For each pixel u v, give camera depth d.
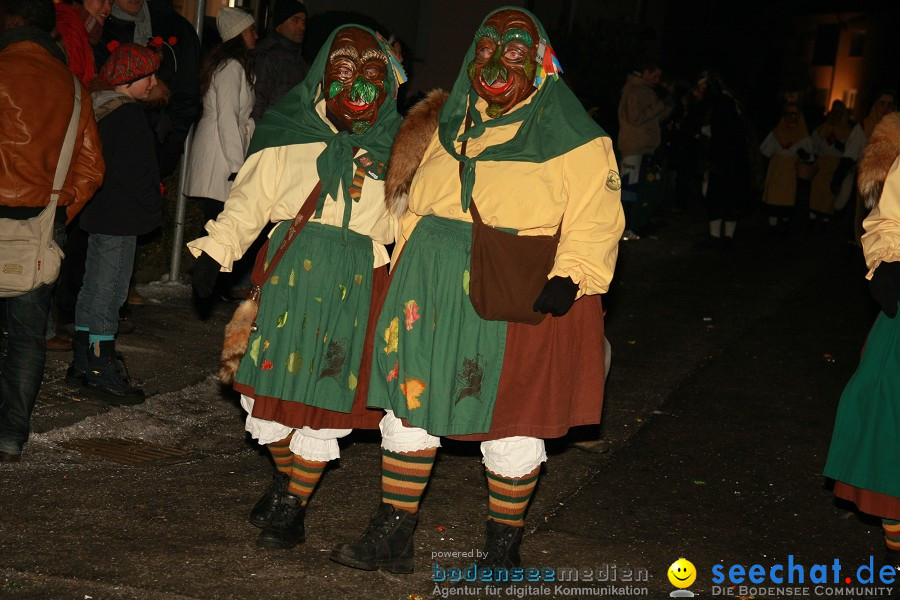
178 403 5.56
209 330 6.91
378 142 3.81
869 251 3.85
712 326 8.77
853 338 8.68
